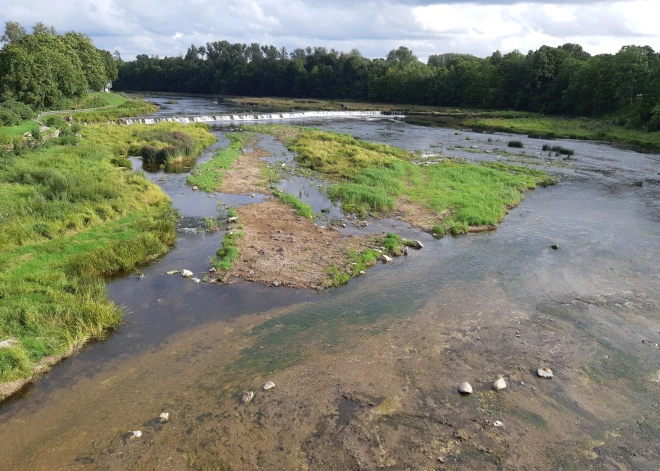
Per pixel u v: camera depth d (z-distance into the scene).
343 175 33.62
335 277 16.95
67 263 17.05
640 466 9.11
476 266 18.70
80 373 11.77
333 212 25.39
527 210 26.73
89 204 22.56
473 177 33.16
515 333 13.75
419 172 35.31
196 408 10.56
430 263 18.97
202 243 20.28
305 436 9.74
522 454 9.35
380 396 10.98
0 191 23.08
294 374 11.77
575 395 11.11
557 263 19.05
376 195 26.80
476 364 12.25
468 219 23.78
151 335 13.43
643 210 26.91
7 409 10.48
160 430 9.90
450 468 8.99
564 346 13.10
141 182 27.47
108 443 9.55
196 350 12.77
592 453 9.41
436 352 12.77
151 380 11.53
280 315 14.62
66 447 9.45
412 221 24.12
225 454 9.27
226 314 14.61
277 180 32.06
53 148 36.16
